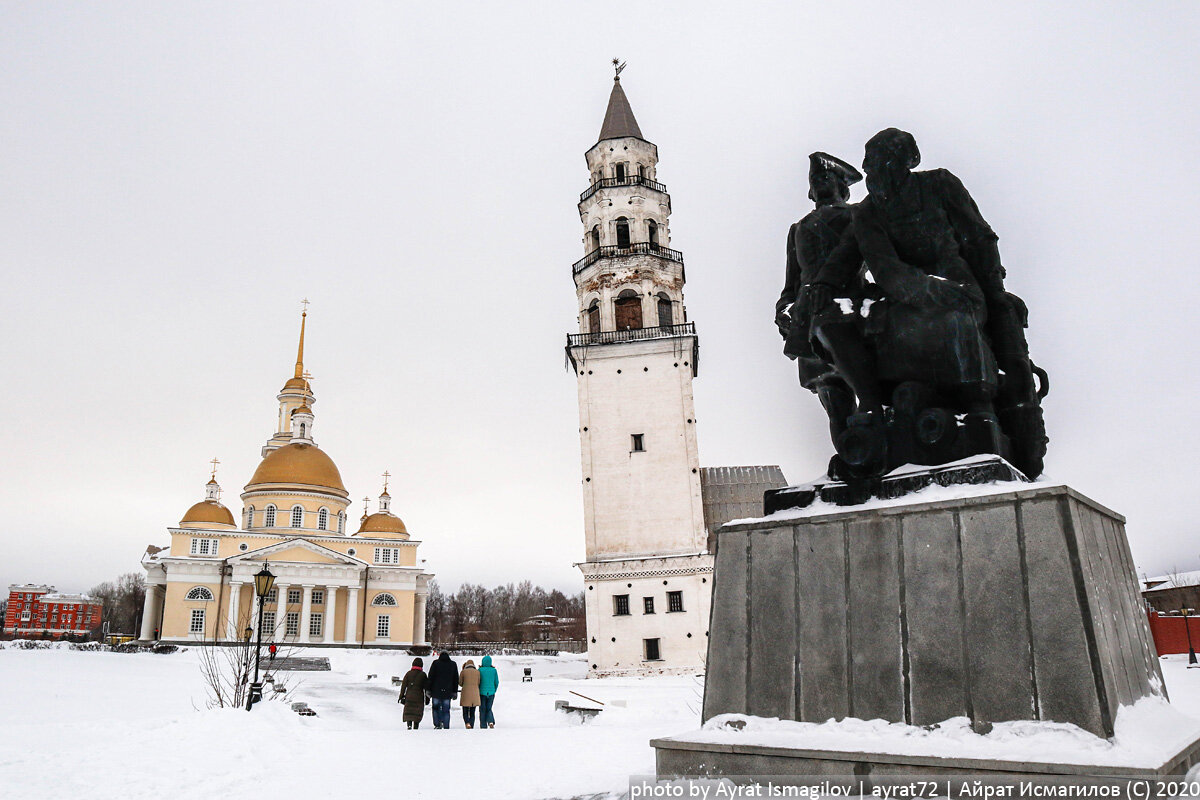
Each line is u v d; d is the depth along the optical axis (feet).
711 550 141.79
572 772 24.91
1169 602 222.07
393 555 257.55
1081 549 13.43
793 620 16.05
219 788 27.73
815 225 19.77
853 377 17.99
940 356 16.96
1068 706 12.62
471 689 52.06
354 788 24.52
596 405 142.72
